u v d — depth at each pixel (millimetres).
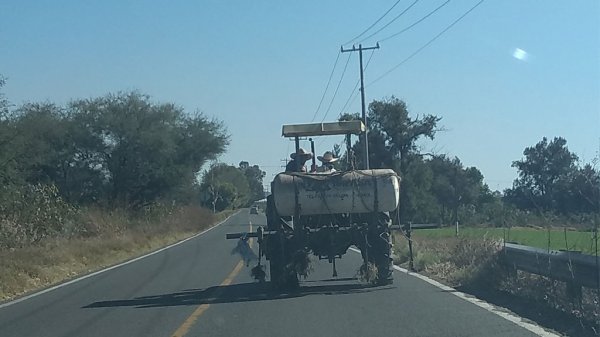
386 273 17703
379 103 72812
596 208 16422
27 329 13148
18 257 25031
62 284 21609
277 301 15711
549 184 49688
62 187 59031
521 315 13039
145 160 62469
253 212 120688
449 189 73688
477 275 17359
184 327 12688
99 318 14141
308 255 17469
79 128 59844
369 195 17297
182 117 67438
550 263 14211
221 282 20297
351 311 13961
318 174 17594
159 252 36750
